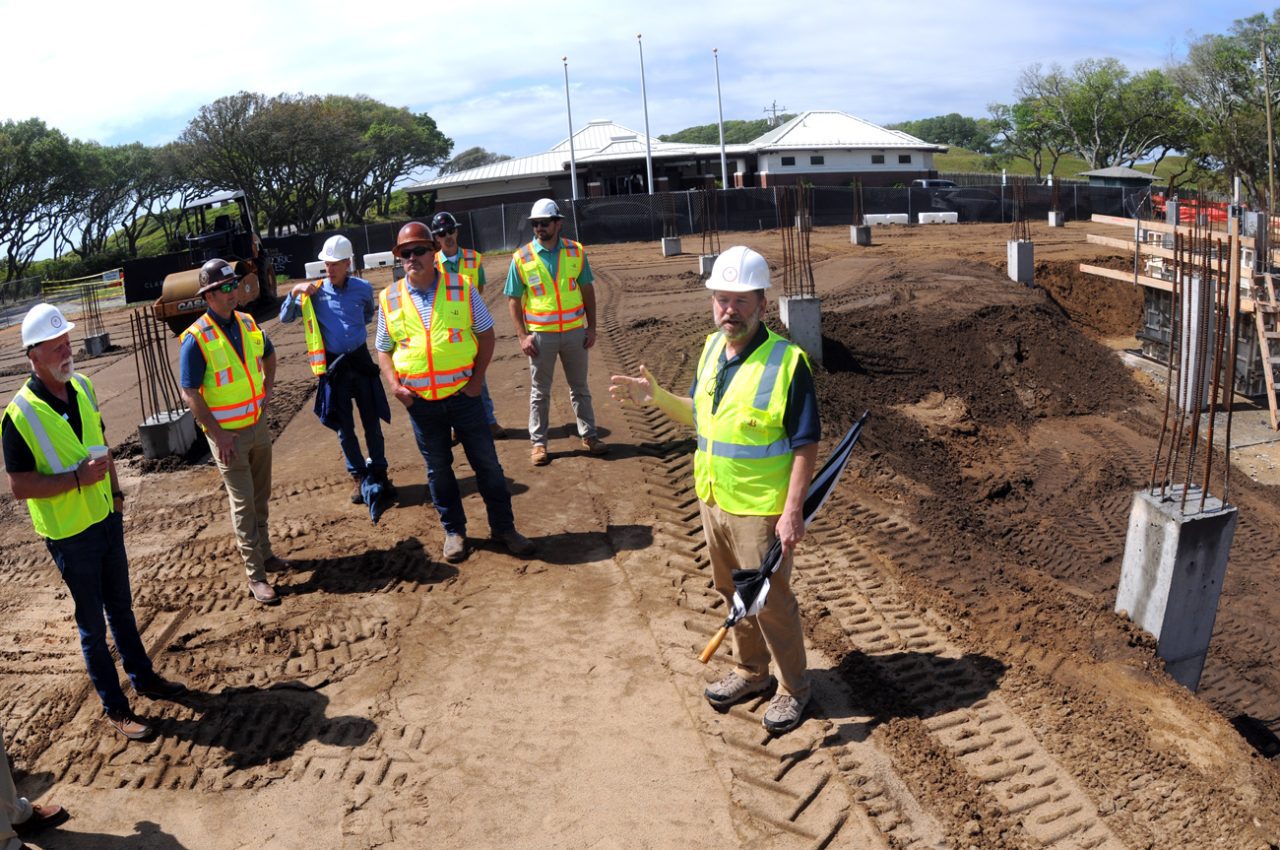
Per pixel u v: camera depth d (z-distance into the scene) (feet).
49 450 13.84
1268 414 44.78
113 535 14.90
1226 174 187.01
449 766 14.02
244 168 186.19
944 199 116.06
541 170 169.48
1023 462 37.76
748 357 13.12
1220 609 28.71
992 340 46.47
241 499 18.98
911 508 27.63
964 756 14.10
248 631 18.16
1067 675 16.89
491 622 18.04
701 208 99.66
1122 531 32.42
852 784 13.35
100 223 203.62
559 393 33.96
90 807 13.46
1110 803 13.24
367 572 20.38
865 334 44.96
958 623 18.57
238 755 14.49
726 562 14.52
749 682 15.01
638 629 17.53
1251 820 13.08
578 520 22.45
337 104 214.90
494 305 60.85
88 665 14.76
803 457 12.79
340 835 12.75
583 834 12.56
